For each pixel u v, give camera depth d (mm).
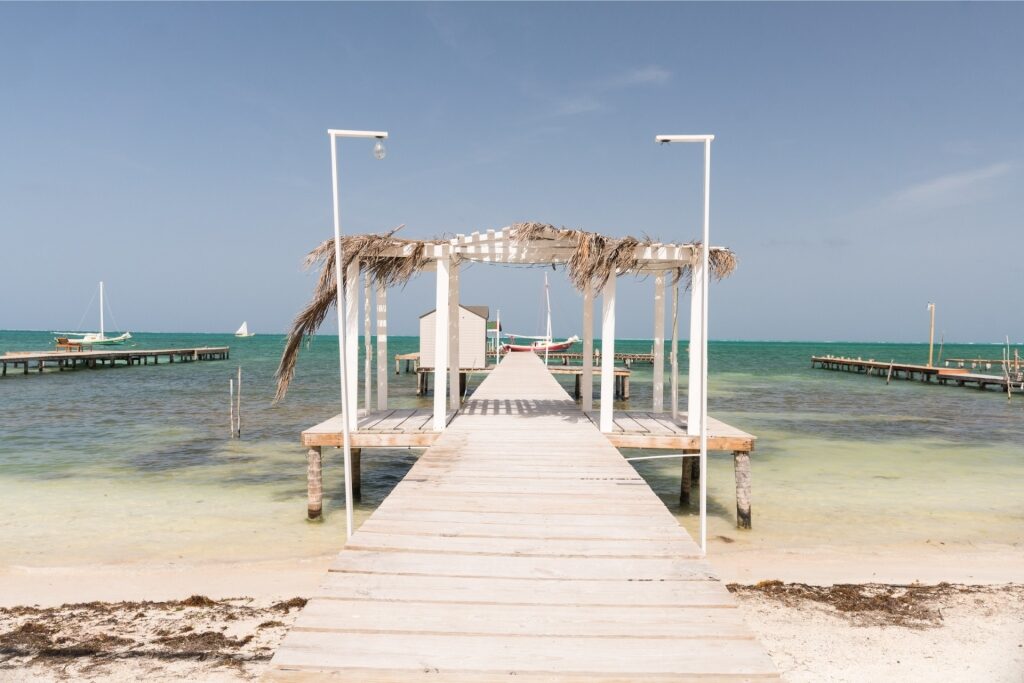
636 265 10594
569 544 4848
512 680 3023
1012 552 8422
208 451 15469
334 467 13727
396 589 4012
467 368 29094
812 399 30234
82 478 12508
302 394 29516
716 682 3020
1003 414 24469
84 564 7742
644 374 48438
